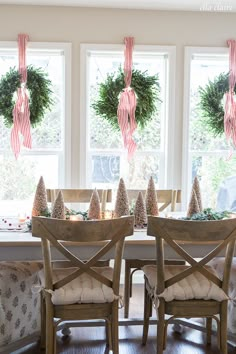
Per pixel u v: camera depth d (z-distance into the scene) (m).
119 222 1.93
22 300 2.37
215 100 3.76
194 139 3.87
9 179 3.80
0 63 3.66
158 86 3.76
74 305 2.01
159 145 3.87
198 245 2.21
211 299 2.07
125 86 3.67
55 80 3.73
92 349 2.47
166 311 2.08
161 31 3.72
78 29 3.65
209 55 3.76
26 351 2.42
